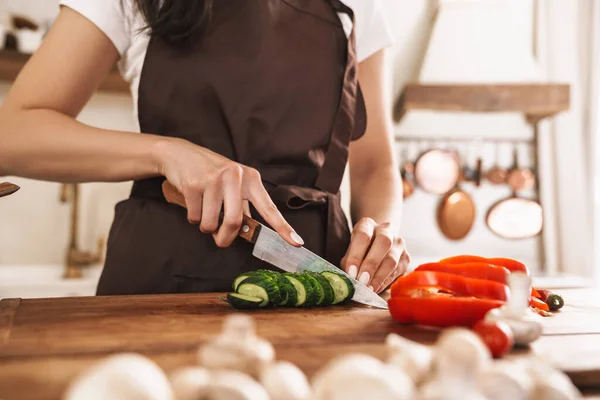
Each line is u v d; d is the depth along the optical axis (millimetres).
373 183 1374
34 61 1080
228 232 1003
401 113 2617
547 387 464
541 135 2811
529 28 2875
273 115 1200
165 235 1147
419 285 884
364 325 848
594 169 2785
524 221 2725
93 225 2539
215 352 477
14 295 2176
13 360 626
